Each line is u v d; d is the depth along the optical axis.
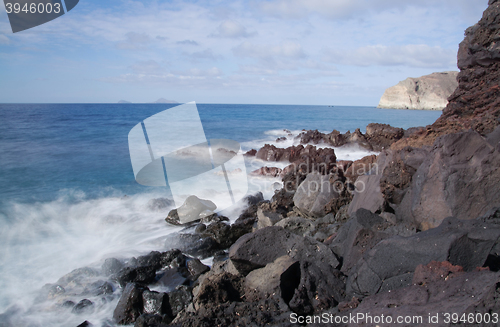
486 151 5.29
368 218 5.45
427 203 5.54
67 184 13.38
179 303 5.31
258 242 4.89
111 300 5.77
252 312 3.87
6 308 5.54
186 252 7.44
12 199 11.40
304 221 7.30
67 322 5.22
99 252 7.57
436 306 2.75
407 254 3.77
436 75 146.88
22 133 27.58
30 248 7.78
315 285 4.15
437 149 5.68
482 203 5.13
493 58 10.24
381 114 75.19
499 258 3.90
